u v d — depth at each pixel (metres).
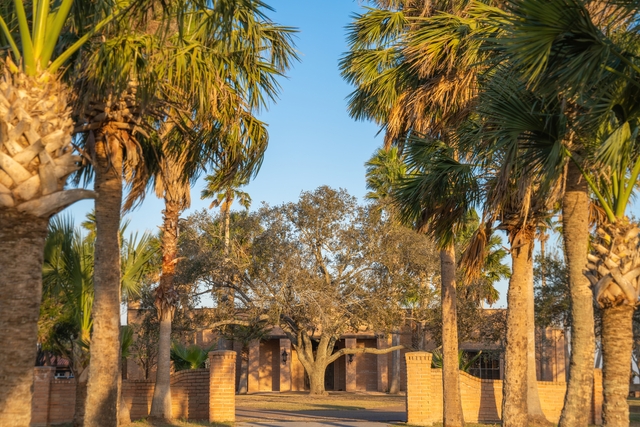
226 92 9.31
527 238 10.86
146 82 7.95
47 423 17.16
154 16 7.77
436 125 13.20
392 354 40.97
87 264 15.40
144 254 16.45
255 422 17.78
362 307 30.58
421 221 12.52
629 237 7.70
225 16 7.50
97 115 9.11
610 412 7.60
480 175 11.47
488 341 34.72
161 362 17.88
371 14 14.38
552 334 39.50
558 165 8.21
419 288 31.19
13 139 5.55
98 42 7.93
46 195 5.66
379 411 24.03
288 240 30.61
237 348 42.66
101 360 9.01
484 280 33.28
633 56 7.43
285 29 9.77
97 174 9.30
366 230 30.94
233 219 32.84
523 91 8.11
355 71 14.85
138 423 16.98
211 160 11.41
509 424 10.55
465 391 19.64
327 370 45.25
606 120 7.99
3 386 5.52
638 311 25.52
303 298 29.11
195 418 18.59
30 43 5.80
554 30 6.60
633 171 7.74
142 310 30.73
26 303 5.62
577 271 8.86
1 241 5.59
